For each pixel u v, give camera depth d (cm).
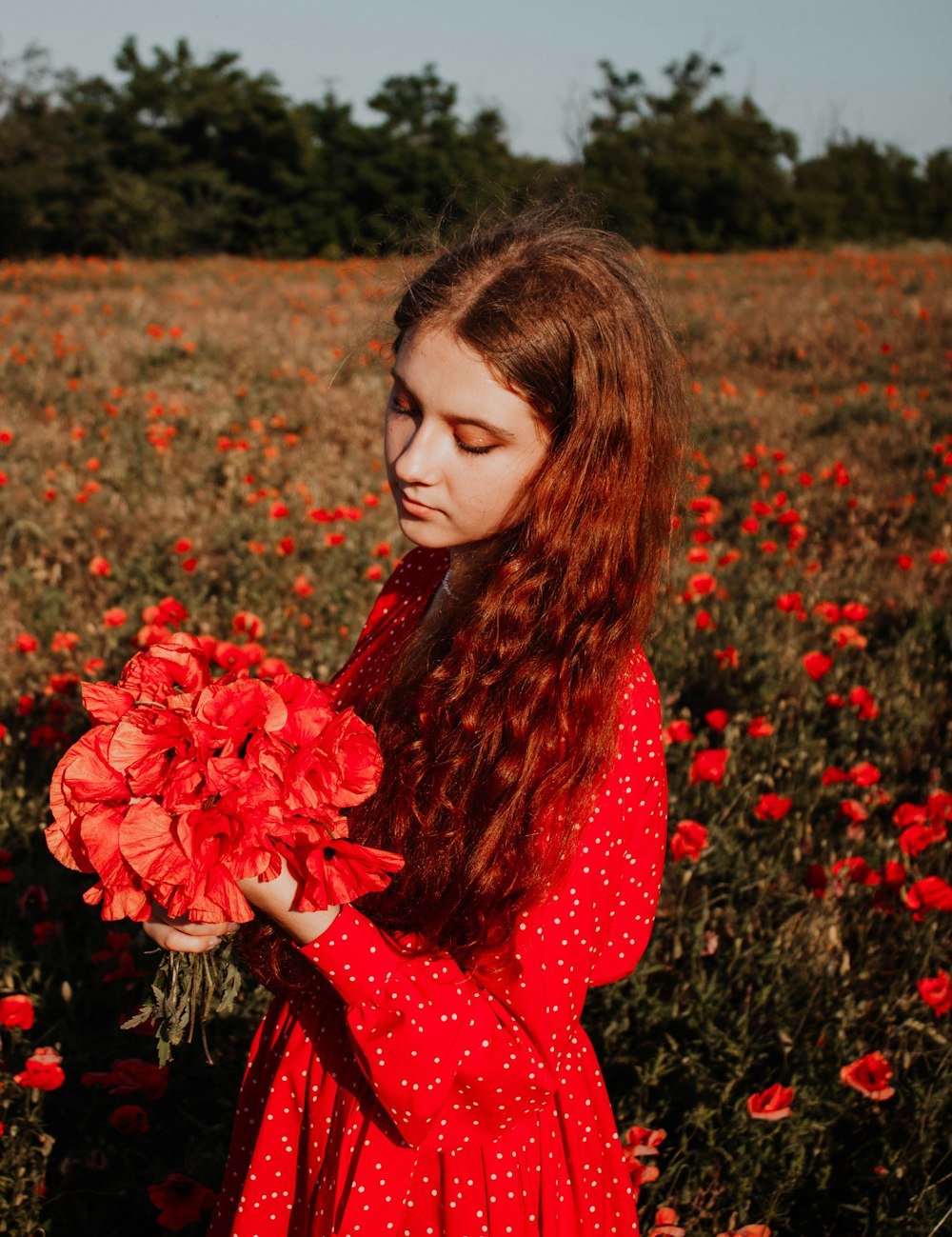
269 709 101
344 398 952
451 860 115
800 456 812
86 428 839
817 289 1766
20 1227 216
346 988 108
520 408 115
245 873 94
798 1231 235
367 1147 121
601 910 121
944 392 1016
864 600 541
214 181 4031
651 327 126
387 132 4288
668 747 379
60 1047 258
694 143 4131
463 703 118
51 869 313
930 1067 269
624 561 122
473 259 120
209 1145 239
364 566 556
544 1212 129
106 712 105
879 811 388
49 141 3928
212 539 601
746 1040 258
